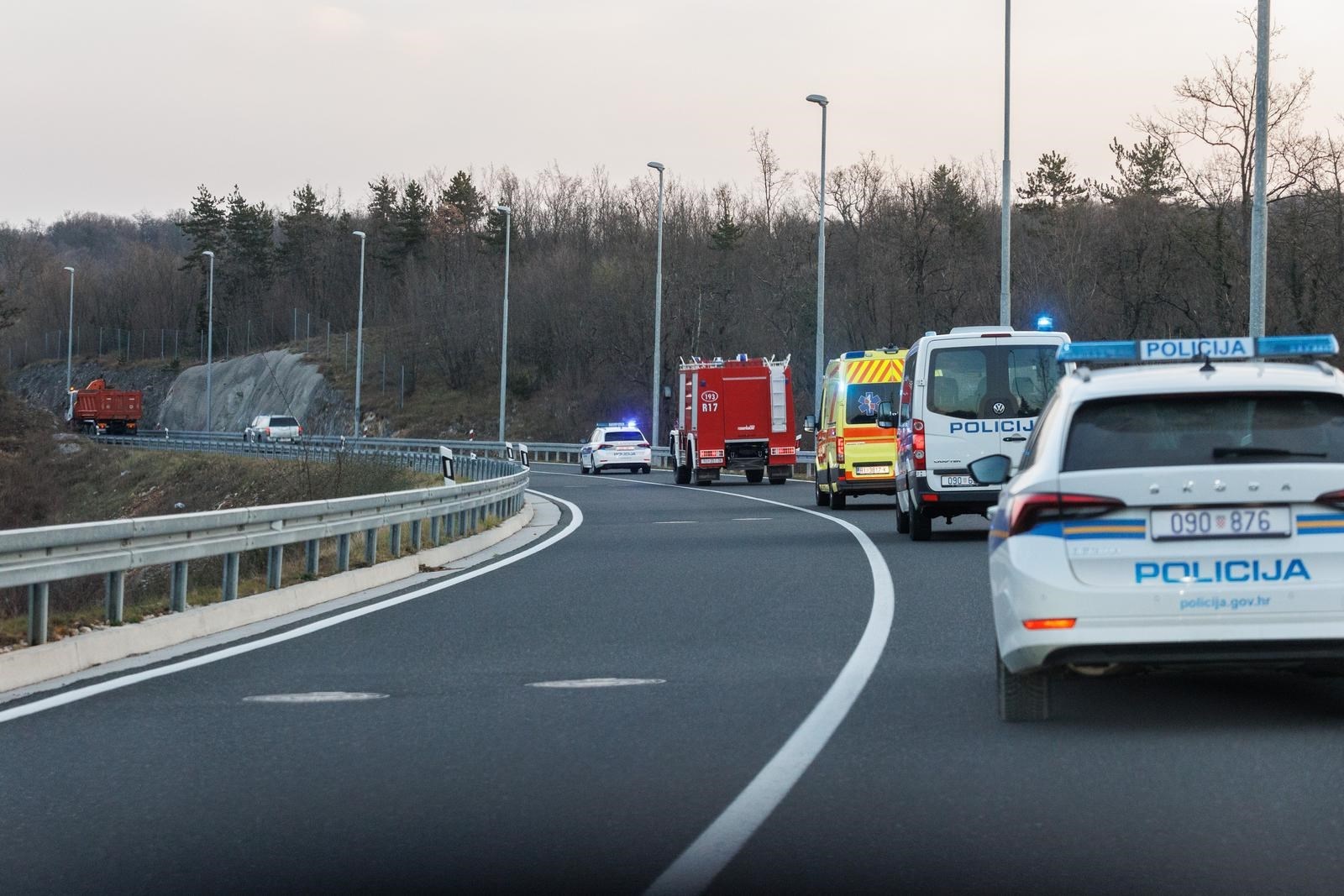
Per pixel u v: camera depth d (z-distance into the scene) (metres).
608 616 41.91
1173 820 18.53
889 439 91.50
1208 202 166.62
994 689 28.53
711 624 39.59
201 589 45.97
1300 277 163.88
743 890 16.02
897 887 15.99
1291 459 23.06
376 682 31.25
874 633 36.91
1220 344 25.69
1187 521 22.89
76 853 18.02
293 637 39.16
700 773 21.86
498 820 19.31
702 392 140.75
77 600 76.50
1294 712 25.69
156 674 32.75
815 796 20.27
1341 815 18.59
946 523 81.31
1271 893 15.48
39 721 27.03
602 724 25.92
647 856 17.45
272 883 16.62
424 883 16.52
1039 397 64.62
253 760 23.36
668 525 83.38
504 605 45.59
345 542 51.84
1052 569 23.14
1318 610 22.67
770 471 142.62
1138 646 22.84
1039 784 20.62
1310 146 159.50
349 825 19.19
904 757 22.64
